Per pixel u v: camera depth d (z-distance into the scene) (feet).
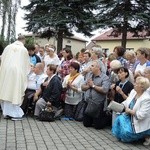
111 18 48.39
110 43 80.28
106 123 16.53
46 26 51.42
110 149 12.84
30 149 12.28
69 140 13.87
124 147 13.21
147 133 13.69
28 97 18.76
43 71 19.35
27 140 13.52
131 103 14.10
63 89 18.85
